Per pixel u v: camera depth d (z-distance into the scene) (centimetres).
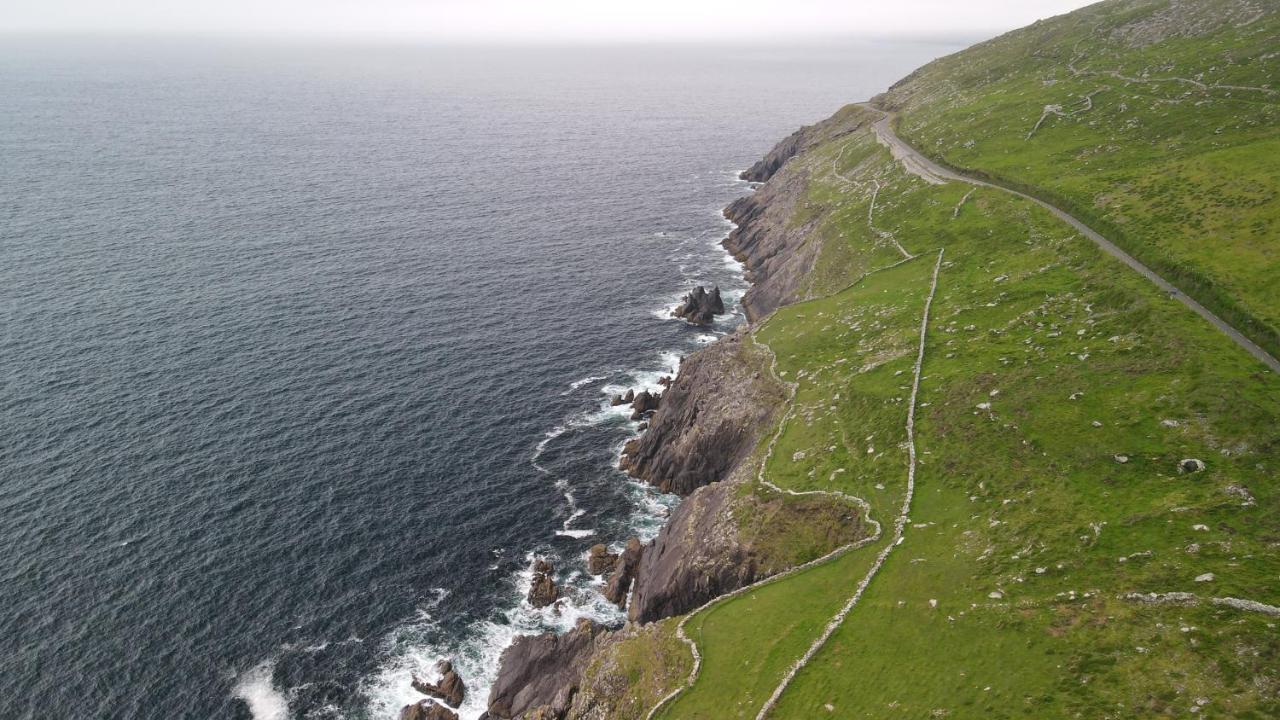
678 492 7394
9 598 5869
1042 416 5188
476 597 6162
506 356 9881
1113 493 4406
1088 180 8644
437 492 7306
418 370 9425
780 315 8856
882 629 4197
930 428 5591
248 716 5153
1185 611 3525
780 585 4900
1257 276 5747
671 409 8038
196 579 6147
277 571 6275
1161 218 7106
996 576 4200
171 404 8425
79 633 5634
